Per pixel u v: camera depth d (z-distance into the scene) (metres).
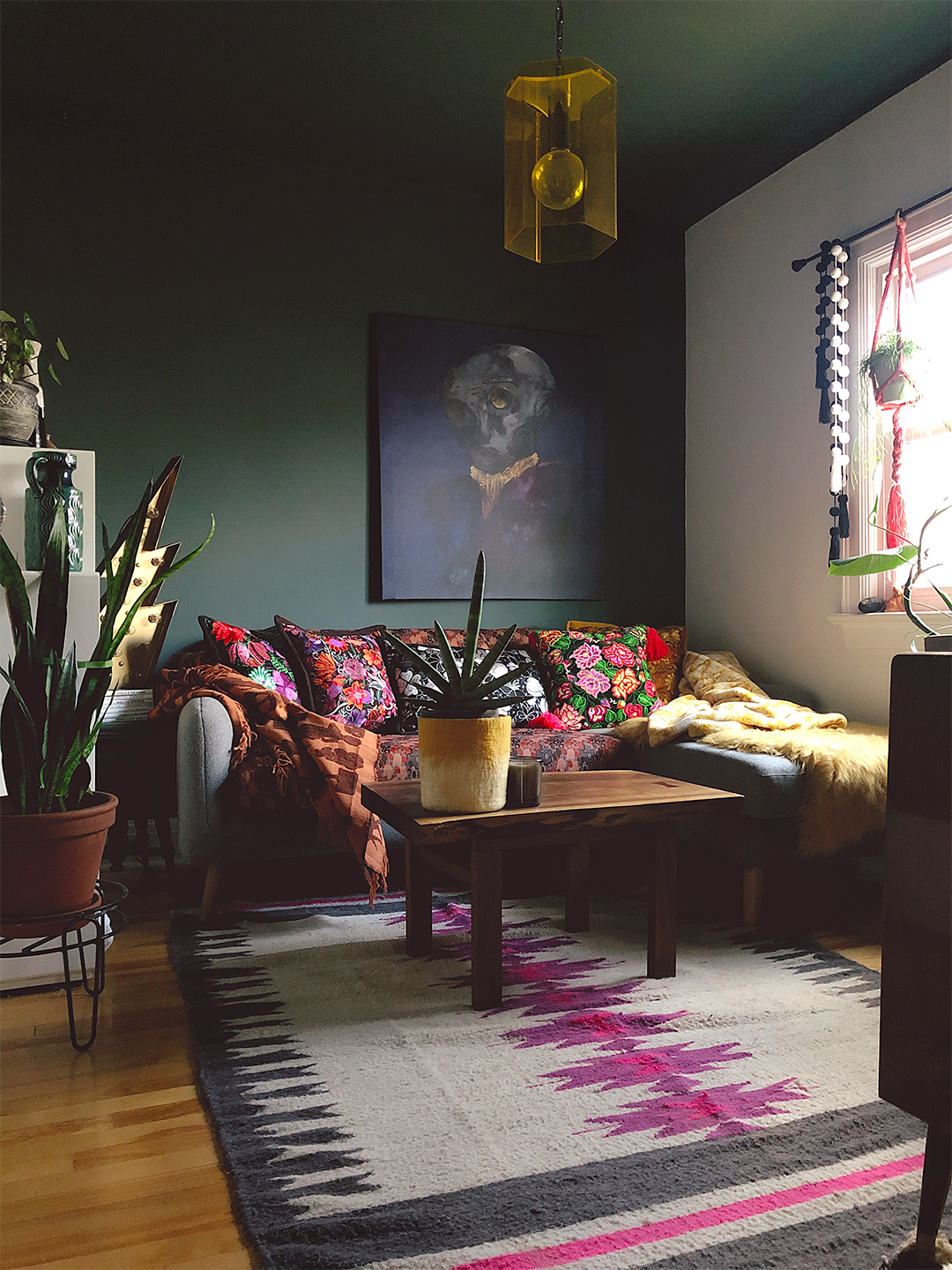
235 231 3.63
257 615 3.65
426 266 3.94
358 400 3.82
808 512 3.68
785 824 2.53
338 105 3.31
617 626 3.99
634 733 3.19
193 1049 1.74
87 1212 1.24
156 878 3.11
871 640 3.34
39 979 2.10
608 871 3.18
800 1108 1.51
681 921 2.60
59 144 3.38
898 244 3.19
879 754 2.59
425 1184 1.29
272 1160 1.35
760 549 3.95
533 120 2.04
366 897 2.85
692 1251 1.14
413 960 2.24
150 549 3.04
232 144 3.59
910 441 3.28
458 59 3.04
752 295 3.98
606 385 4.28
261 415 3.67
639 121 3.44
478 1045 1.75
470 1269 1.11
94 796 1.96
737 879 3.07
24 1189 1.30
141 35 2.88
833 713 3.40
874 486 3.37
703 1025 1.85
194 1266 1.13
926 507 3.21
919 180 3.17
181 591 3.54
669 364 4.42
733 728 2.87
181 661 3.26
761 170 3.85
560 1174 1.31
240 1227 1.21
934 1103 1.09
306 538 3.73
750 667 4.01
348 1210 1.22
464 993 2.02
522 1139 1.41
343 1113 1.49
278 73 3.11
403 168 3.79
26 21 2.80
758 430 3.95
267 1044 1.76
